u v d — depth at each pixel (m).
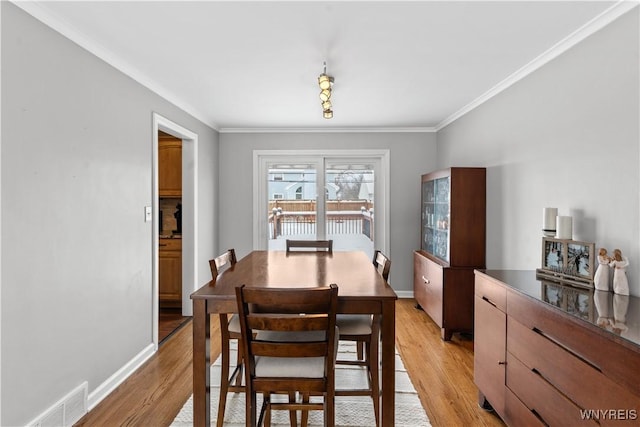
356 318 2.20
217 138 4.79
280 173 4.93
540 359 1.61
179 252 4.28
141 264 2.84
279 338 1.87
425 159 4.82
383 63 2.58
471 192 3.39
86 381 2.20
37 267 1.83
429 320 3.93
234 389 2.05
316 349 1.59
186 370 2.73
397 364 2.85
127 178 2.65
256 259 2.83
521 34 2.14
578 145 2.16
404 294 4.85
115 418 2.12
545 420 1.57
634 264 1.77
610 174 1.92
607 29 1.93
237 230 4.87
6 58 1.66
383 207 4.88
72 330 2.08
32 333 1.81
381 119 4.32
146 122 2.92
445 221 3.61
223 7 1.84
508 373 1.90
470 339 3.38
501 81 2.97
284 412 2.22
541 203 2.54
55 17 1.91
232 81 2.96
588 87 2.07
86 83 2.20
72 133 2.08
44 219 1.88
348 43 2.26
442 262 3.61
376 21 1.99
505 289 1.93
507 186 3.01
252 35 2.15
